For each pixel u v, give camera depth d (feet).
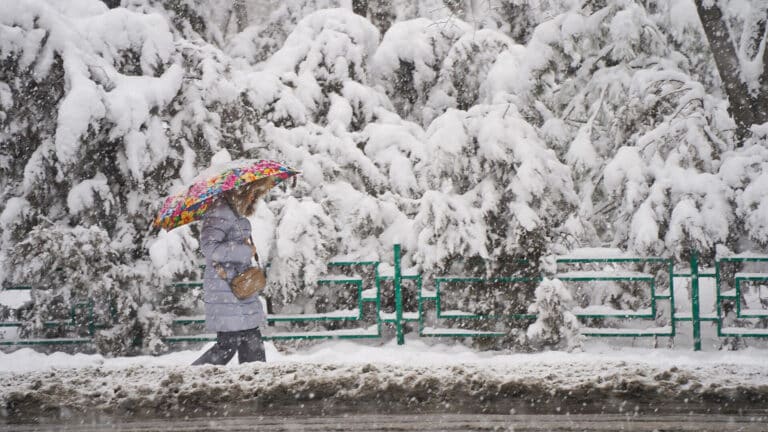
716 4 71.36
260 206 68.59
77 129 62.80
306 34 86.63
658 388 32.27
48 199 68.80
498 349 64.75
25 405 33.88
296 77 82.43
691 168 66.23
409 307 71.72
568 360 38.81
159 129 68.03
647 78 74.54
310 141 76.48
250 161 51.16
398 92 90.43
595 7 82.79
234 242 49.26
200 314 70.33
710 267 65.36
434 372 35.73
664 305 69.15
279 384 34.53
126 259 67.05
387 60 88.12
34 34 64.39
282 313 70.03
